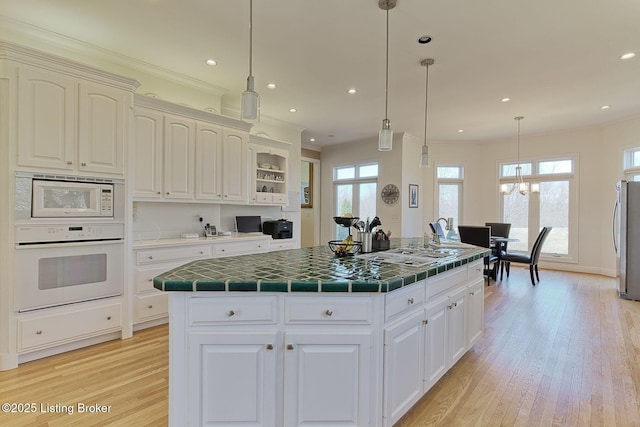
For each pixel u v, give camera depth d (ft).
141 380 7.63
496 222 23.89
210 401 5.25
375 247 9.37
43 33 9.69
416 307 6.48
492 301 14.52
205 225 14.07
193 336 5.22
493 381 7.85
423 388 6.73
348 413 5.41
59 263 8.70
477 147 24.75
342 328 5.39
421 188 24.43
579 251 20.76
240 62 11.61
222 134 13.43
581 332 10.94
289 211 19.84
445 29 9.38
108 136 9.48
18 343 8.13
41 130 8.33
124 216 9.91
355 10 8.52
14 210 8.01
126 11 8.68
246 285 5.16
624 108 16.52
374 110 17.15
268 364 5.28
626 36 9.66
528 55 10.91
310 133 22.45
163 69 12.15
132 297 10.28
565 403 6.97
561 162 21.49
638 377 8.01
